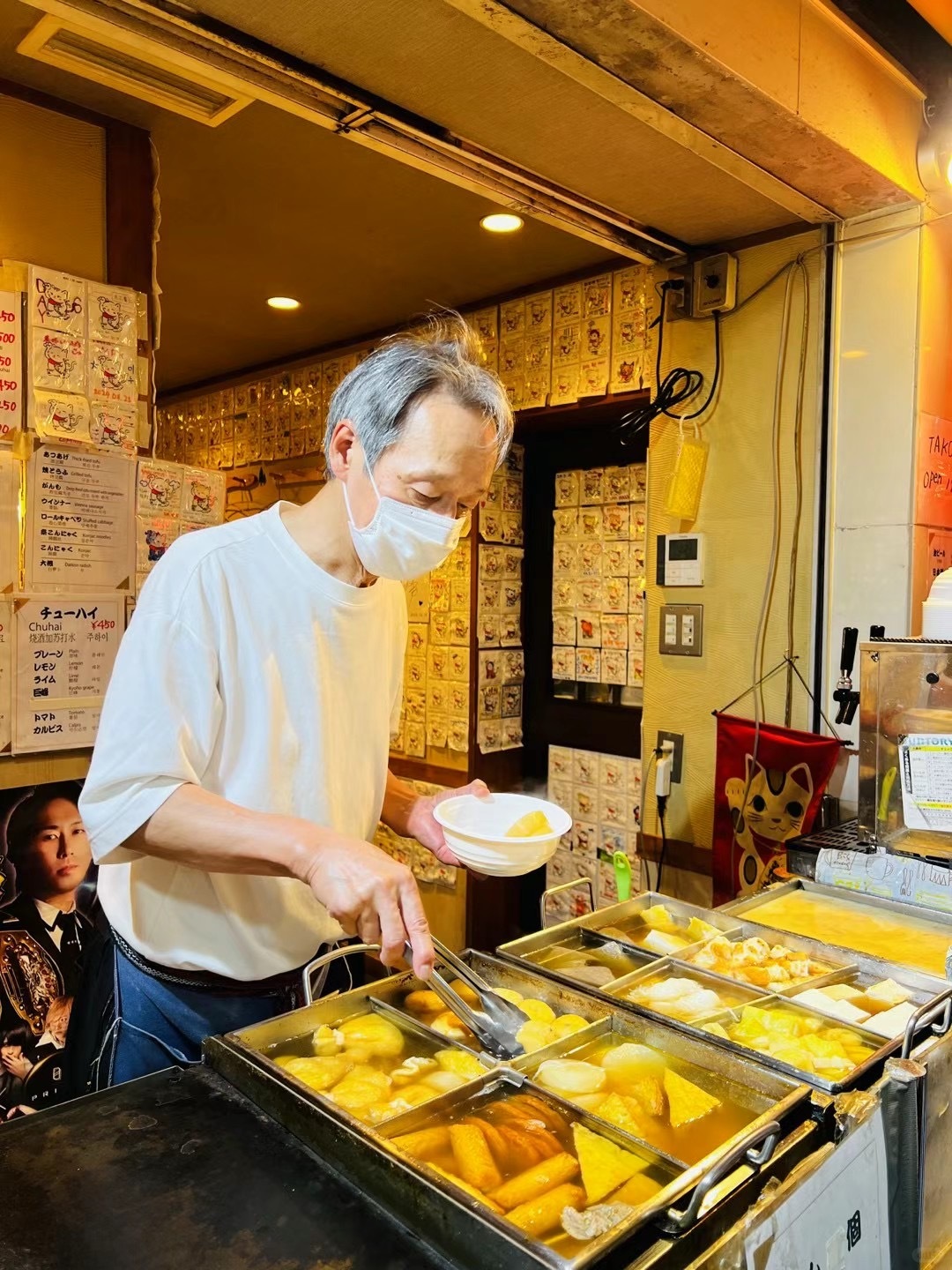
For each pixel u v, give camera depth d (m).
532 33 1.44
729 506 2.39
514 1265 0.71
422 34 1.49
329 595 1.31
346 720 1.39
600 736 3.39
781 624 2.29
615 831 3.31
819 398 2.20
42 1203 0.83
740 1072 1.03
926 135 2.04
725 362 2.39
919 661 1.77
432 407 1.12
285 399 4.17
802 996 1.33
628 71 1.55
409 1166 0.81
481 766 3.51
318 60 1.58
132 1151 0.91
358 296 3.32
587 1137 0.94
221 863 1.11
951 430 2.18
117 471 2.08
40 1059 1.97
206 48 1.53
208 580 1.23
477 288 3.24
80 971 2.03
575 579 3.43
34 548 1.95
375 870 1.01
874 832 1.85
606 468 3.31
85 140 2.03
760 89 1.61
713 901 2.34
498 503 3.50
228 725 1.26
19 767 1.96
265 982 1.37
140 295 2.13
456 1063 1.10
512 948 1.48
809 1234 0.86
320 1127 0.90
